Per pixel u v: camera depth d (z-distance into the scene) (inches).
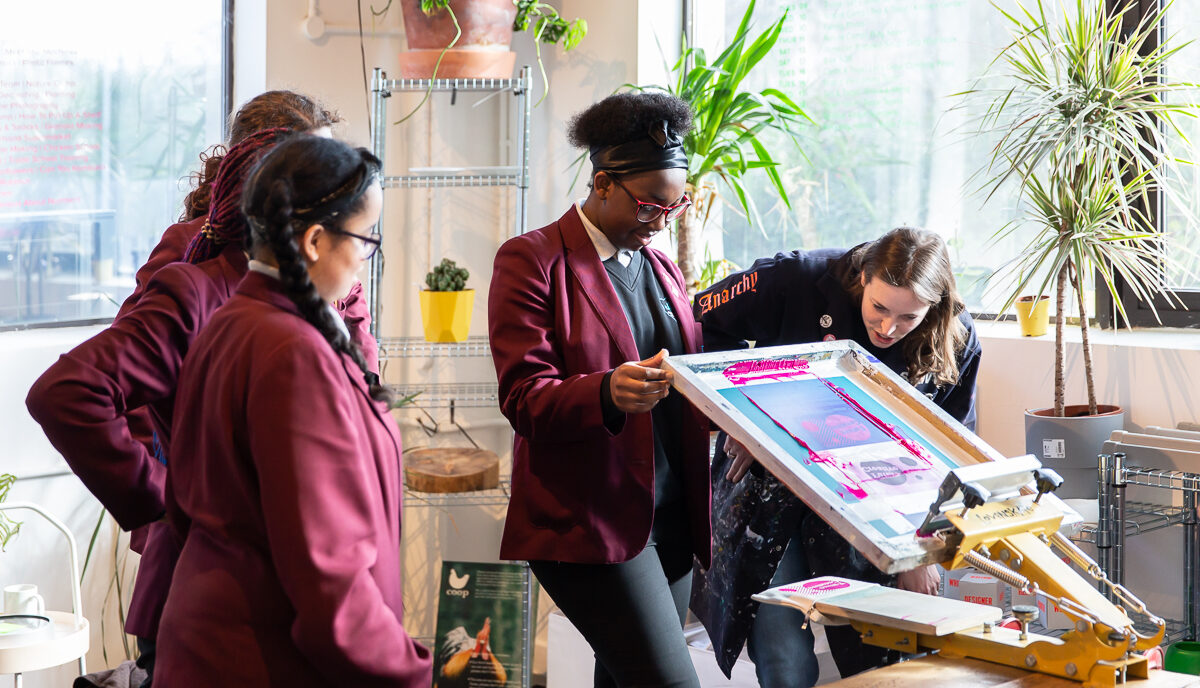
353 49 137.2
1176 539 105.6
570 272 76.9
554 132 142.5
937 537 53.8
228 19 136.1
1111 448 97.0
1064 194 103.4
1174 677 55.2
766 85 145.5
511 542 76.2
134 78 130.5
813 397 64.1
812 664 94.8
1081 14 104.3
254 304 53.1
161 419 67.7
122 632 123.3
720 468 95.6
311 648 49.2
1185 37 113.0
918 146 132.6
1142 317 116.3
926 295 80.3
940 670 57.3
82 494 119.7
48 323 126.3
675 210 75.7
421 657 54.2
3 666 88.7
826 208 141.3
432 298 128.5
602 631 75.7
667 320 81.6
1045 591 55.9
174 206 134.8
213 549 52.5
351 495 50.8
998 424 116.8
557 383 71.5
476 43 127.2
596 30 138.4
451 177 129.6
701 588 98.3
